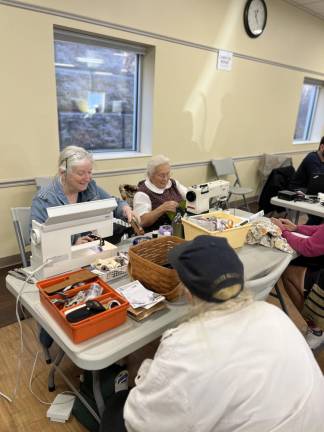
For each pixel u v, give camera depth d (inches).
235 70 161.3
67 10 100.7
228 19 148.5
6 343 73.9
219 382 25.3
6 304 88.0
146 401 28.1
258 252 59.8
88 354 34.7
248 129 182.5
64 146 125.7
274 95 190.5
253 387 25.6
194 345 26.7
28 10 93.7
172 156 148.6
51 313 40.0
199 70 145.3
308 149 237.6
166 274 42.2
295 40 189.0
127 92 136.5
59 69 114.9
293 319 85.7
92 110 128.7
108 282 47.8
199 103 151.0
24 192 106.9
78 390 59.5
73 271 47.3
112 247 53.9
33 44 97.4
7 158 101.1
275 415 25.6
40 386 63.0
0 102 95.7
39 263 47.8
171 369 26.5
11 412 57.7
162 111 137.8
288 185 142.4
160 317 41.3
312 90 232.8
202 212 76.4
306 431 26.3
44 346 66.4
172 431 26.9
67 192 66.4
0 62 93.0
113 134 138.6
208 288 27.3
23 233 73.2
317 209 104.9
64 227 47.0
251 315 29.2
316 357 72.9
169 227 67.0
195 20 135.9
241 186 186.2
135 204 82.6
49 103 105.6
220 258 27.7
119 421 40.7
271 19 168.7
